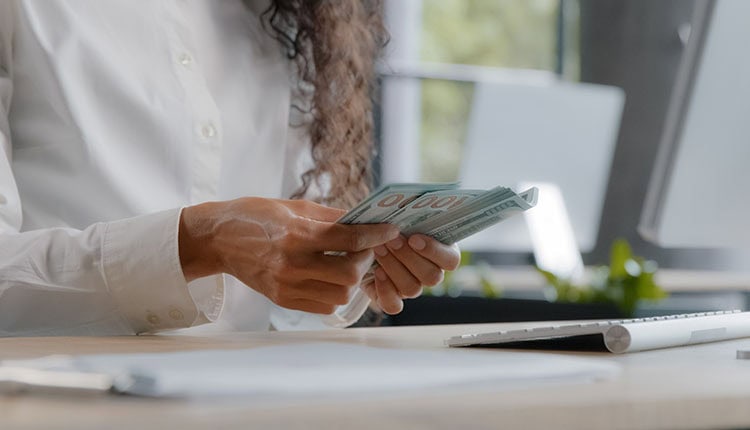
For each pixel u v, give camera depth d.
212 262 1.23
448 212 1.24
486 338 1.05
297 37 1.76
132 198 1.55
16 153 1.54
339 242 1.15
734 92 2.04
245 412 0.54
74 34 1.55
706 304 3.17
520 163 3.41
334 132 1.79
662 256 4.36
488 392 0.63
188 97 1.61
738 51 2.00
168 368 0.67
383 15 1.93
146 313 1.25
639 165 4.62
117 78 1.56
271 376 0.62
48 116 1.53
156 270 1.21
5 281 1.23
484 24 4.91
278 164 1.75
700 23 1.99
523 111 3.39
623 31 4.74
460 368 0.69
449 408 0.56
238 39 1.72
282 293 1.19
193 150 1.60
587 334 1.00
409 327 1.42
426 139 4.52
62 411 0.57
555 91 3.40
